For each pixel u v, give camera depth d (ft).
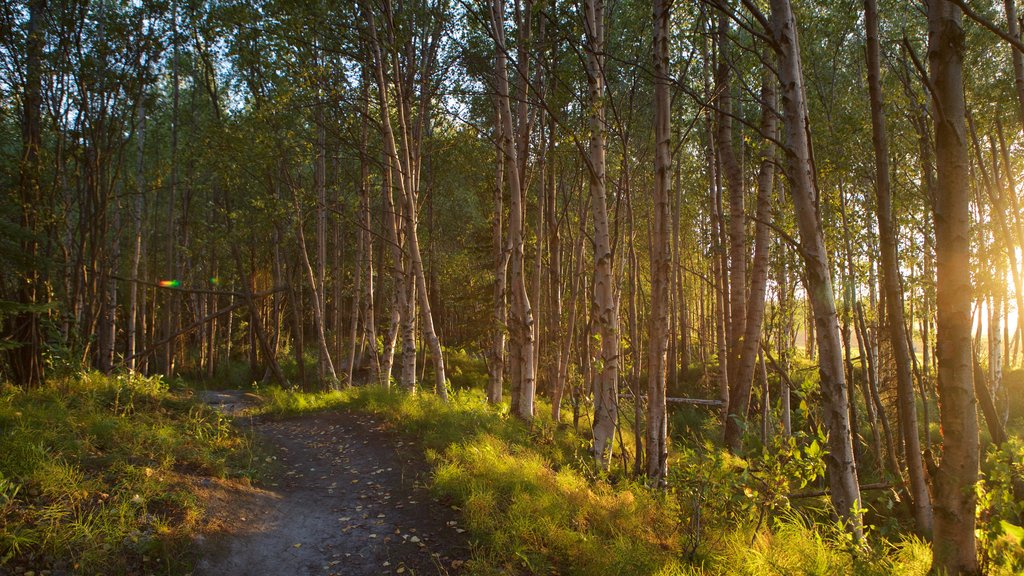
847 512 14.12
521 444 24.98
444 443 23.53
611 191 39.93
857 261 27.53
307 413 33.47
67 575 11.43
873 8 13.79
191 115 53.21
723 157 30.50
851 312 26.43
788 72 13.39
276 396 37.93
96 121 35.76
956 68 10.28
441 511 17.26
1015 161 33.09
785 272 30.86
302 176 53.88
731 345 30.83
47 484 13.62
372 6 34.37
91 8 35.96
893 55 29.89
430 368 71.26
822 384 14.20
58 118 33.58
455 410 29.12
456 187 64.80
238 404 40.19
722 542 15.11
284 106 36.01
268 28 32.81
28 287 26.16
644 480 20.86
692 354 79.71
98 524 12.85
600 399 23.52
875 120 13.99
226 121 40.14
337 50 34.55
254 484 18.67
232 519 15.37
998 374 37.76
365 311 46.42
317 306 47.50
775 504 15.39
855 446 30.19
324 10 33.78
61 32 32.50
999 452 11.90
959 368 10.54
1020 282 23.88
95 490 14.24
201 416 24.76
